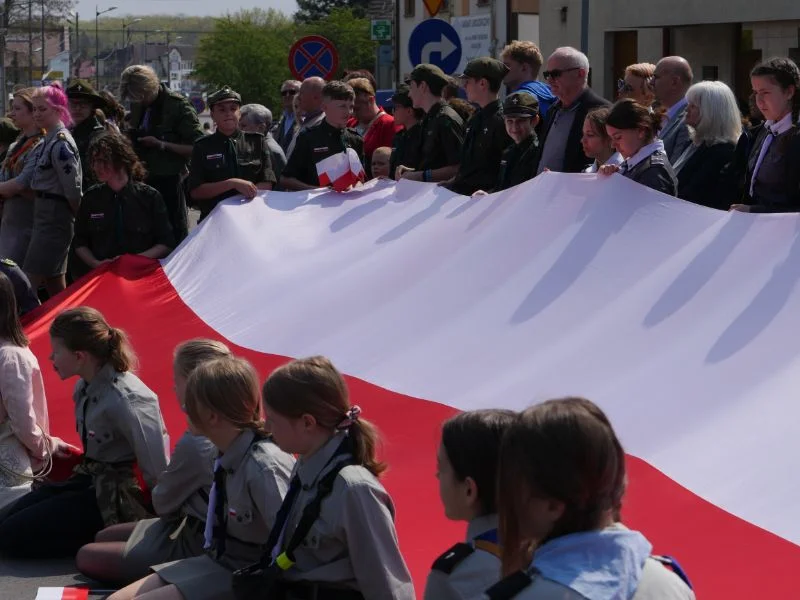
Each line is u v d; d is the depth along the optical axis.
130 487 5.47
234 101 9.61
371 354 6.89
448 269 7.22
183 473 4.87
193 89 121.75
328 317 7.58
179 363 4.76
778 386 5.11
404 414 6.16
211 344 4.80
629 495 4.88
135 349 8.07
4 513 5.77
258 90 92.88
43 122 9.79
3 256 10.10
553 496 2.41
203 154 9.62
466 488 3.19
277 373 3.97
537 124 8.68
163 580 4.44
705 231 6.14
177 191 10.59
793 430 4.86
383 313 7.26
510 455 2.45
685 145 7.55
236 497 4.34
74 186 9.71
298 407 3.92
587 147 7.13
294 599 4.02
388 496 4.00
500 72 8.45
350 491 3.90
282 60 93.44
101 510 5.45
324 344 7.26
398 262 7.75
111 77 123.50
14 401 5.83
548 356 6.04
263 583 3.97
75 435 6.92
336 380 3.97
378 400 6.37
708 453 4.97
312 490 3.98
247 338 7.79
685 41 24.97
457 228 7.62
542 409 2.46
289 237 8.89
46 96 9.74
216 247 9.06
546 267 6.62
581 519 2.44
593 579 2.38
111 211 9.35
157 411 5.47
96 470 5.51
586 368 5.81
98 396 5.47
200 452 4.82
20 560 5.67
